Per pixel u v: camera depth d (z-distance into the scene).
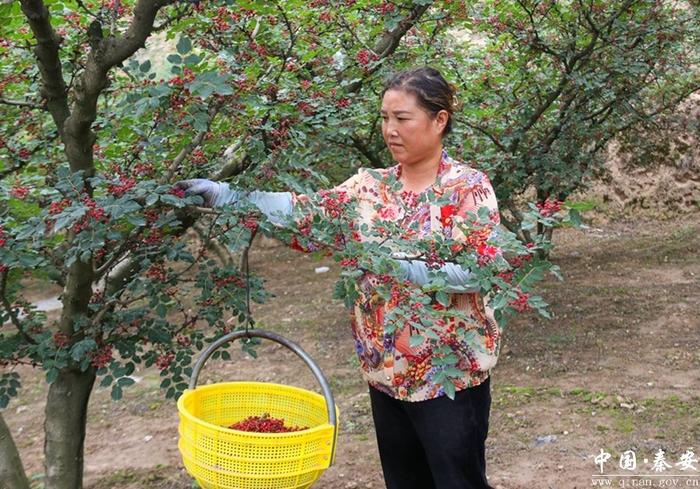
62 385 2.44
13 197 2.21
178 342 2.42
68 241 2.25
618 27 4.52
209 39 2.59
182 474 3.64
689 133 7.46
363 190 2.17
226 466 1.90
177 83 1.75
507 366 4.75
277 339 2.21
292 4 2.73
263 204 2.09
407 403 2.12
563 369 4.62
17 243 1.95
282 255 8.31
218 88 1.70
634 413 3.96
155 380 4.92
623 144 6.91
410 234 1.78
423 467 2.36
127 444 4.00
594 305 5.82
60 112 2.09
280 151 2.25
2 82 2.56
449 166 2.12
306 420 2.32
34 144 2.72
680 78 5.69
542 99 4.76
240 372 4.97
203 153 2.38
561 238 8.13
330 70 2.97
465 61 4.48
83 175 2.05
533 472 3.43
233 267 2.45
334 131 2.73
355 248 1.76
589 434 3.76
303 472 1.94
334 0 2.94
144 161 2.42
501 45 4.65
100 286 2.67
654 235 7.99
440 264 1.74
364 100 3.39
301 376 4.86
